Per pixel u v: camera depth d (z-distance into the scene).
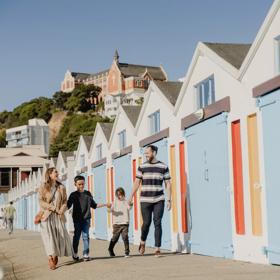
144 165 11.99
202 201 13.06
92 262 11.90
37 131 135.12
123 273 9.68
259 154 10.27
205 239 12.88
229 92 11.62
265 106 10.04
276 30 9.78
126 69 185.62
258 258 10.37
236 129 11.40
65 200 11.49
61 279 9.80
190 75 13.78
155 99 17.11
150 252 14.54
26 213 50.75
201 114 12.79
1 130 196.88
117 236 13.12
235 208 11.38
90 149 27.30
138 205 19.14
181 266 10.36
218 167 12.14
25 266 12.73
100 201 25.28
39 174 43.84
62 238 11.37
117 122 22.16
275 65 9.87
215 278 8.38
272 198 9.78
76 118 176.50
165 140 15.90
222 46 12.83
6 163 78.69
